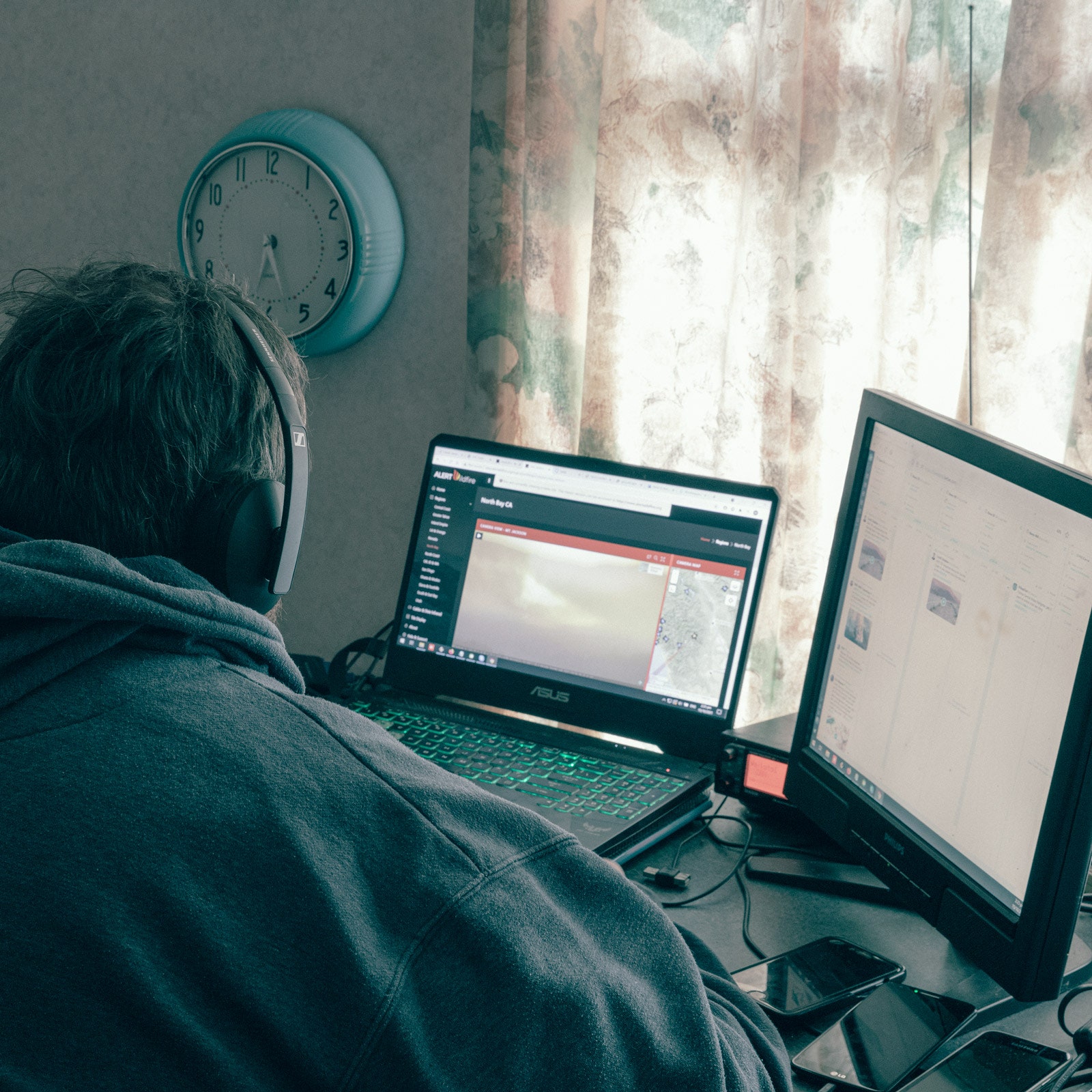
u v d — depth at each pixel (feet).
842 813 3.15
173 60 5.83
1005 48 3.89
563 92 4.75
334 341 5.46
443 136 5.27
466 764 3.91
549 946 1.70
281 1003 1.53
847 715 3.22
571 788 3.74
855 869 3.47
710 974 2.35
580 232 4.97
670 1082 1.77
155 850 1.53
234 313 2.12
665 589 4.15
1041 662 2.43
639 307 4.78
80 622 1.67
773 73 4.31
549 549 4.32
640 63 4.57
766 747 3.78
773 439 4.52
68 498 1.89
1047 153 3.91
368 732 1.86
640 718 4.16
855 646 3.20
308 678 4.69
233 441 2.05
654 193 4.67
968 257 4.11
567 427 5.07
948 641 2.77
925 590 2.88
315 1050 1.53
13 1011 1.46
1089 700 2.23
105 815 1.54
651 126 4.61
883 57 4.28
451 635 4.47
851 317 4.49
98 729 1.62
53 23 6.06
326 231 5.38
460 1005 1.61
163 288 2.10
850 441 4.57
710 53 4.53
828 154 4.32
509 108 4.89
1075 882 2.32
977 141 4.22
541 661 4.33
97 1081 1.47
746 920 3.14
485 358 5.02
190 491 1.97
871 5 4.25
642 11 4.53
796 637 4.62
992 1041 2.51
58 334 1.95
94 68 6.03
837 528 3.33
